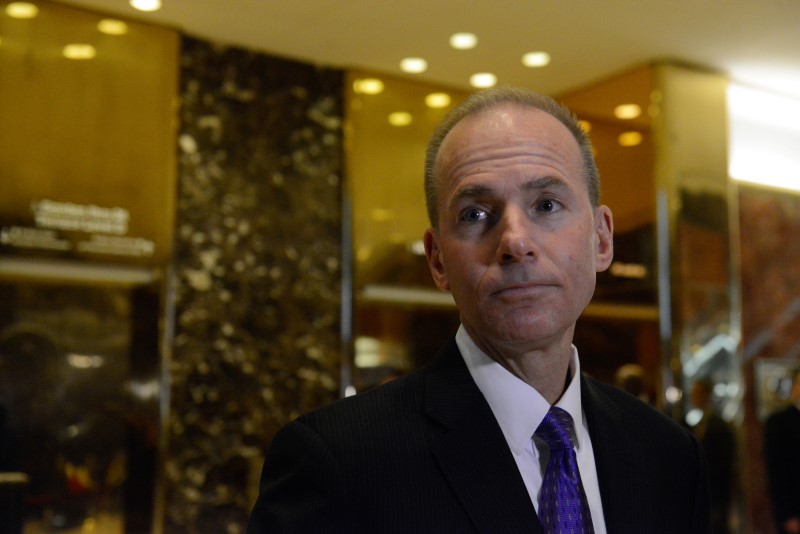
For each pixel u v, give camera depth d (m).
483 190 1.35
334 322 6.70
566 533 1.33
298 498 1.33
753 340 7.93
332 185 6.84
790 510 7.06
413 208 7.08
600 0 5.88
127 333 5.89
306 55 6.77
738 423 7.02
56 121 5.81
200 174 6.33
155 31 6.20
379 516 1.31
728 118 7.28
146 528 5.79
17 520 4.68
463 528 1.31
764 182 8.10
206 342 6.19
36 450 5.56
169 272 6.05
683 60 6.99
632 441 1.58
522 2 5.88
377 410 1.42
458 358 1.49
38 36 5.83
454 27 6.28
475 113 1.43
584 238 1.40
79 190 5.83
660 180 6.92
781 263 8.12
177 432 6.00
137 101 6.09
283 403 6.41
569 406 1.47
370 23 6.21
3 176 5.62
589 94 7.39
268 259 6.50
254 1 5.89
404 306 6.92
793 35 6.48
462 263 1.37
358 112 6.96
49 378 5.65
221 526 6.05
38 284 5.67
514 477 1.35
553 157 1.38
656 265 6.94
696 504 1.61
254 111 6.60
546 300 1.34
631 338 7.01
